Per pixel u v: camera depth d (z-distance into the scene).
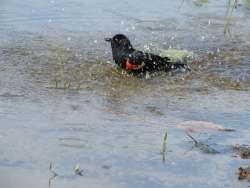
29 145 11.77
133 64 16.58
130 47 17.14
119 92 15.30
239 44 19.53
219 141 12.30
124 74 16.80
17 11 21.72
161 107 14.27
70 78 16.17
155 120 13.39
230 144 12.17
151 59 16.94
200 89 15.73
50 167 10.79
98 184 10.31
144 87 15.82
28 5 22.38
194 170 11.02
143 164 11.17
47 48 18.53
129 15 21.94
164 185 10.41
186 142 12.20
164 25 21.12
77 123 13.00
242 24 21.52
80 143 11.96
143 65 16.70
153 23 21.27
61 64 17.25
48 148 11.67
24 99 14.35
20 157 11.22
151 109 14.12
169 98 14.95
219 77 16.77
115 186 10.27
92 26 20.72
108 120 13.26
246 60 18.12
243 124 13.31
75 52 18.34
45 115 13.38
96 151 11.63
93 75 16.55
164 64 17.12
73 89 15.31
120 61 16.81
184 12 22.53
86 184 10.27
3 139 12.00
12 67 16.77
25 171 10.63
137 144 12.04
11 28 20.11
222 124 13.27
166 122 13.29
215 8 23.08
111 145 11.94
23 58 17.56
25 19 21.02
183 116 13.71
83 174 10.65
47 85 15.51
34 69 16.72
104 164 11.09
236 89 15.84
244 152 11.78
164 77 16.70
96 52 18.45
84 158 11.30
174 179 10.65
